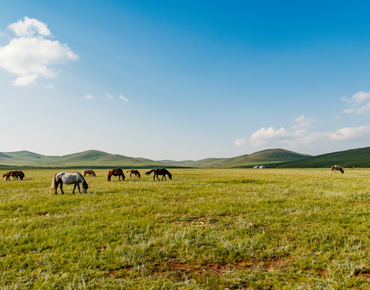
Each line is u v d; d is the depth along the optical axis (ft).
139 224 24.11
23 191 50.90
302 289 12.57
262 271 14.78
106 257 16.51
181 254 17.03
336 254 16.89
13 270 14.47
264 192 45.55
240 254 16.99
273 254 17.04
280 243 18.85
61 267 15.14
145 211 30.30
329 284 12.98
